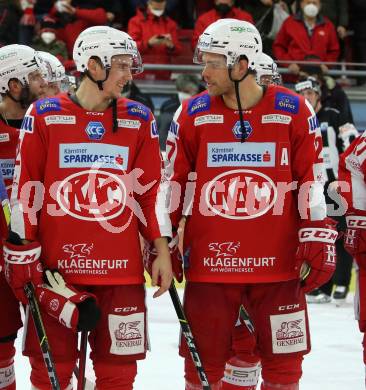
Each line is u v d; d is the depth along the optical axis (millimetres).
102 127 8812
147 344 9016
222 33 8898
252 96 9047
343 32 24516
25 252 8609
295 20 23422
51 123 8781
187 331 8953
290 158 9109
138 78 23578
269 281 9016
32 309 8578
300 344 9094
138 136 8945
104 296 8812
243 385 9953
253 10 23844
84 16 23250
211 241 9055
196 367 8875
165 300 18391
